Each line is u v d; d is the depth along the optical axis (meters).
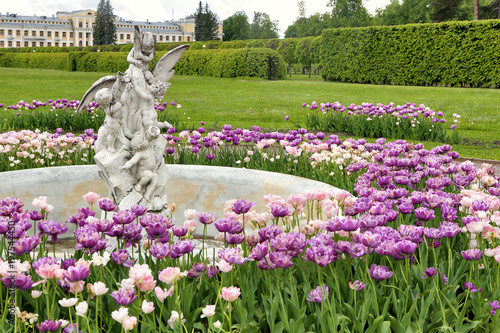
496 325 2.57
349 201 3.54
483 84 31.98
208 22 107.69
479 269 3.13
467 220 3.03
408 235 2.84
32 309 2.77
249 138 7.24
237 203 3.03
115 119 4.83
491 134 13.67
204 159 7.29
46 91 27.47
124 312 2.00
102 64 54.94
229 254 2.48
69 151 7.20
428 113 12.00
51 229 2.92
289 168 6.90
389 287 2.88
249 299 2.71
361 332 2.48
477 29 31.48
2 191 5.23
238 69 44.62
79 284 2.27
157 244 2.79
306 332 2.43
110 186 4.90
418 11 82.50
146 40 4.88
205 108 19.91
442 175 5.00
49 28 145.25
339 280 2.84
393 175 4.84
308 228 3.15
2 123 12.66
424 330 2.60
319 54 41.50
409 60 35.06
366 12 93.69
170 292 2.29
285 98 24.70
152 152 4.96
